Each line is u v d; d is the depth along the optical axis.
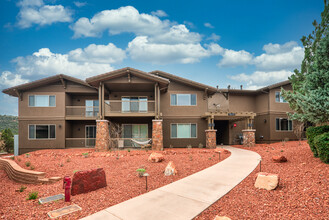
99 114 15.20
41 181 8.07
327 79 7.54
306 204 4.32
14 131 49.31
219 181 6.68
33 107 17.97
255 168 8.23
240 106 21.91
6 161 11.69
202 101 18.67
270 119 20.00
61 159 12.41
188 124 18.45
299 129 18.06
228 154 12.79
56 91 18.17
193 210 4.52
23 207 5.18
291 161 8.29
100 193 5.98
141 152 13.78
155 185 6.62
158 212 4.47
